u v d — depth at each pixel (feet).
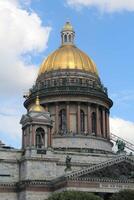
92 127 508.94
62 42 553.64
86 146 484.74
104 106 523.70
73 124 499.92
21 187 418.72
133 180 411.13
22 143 452.35
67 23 556.92
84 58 538.88
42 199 410.31
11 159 435.94
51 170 428.15
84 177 398.01
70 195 350.84
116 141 500.74
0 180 425.69
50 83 517.14
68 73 518.78
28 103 527.81
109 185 402.52
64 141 484.74
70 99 505.66
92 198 354.33
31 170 422.00
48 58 542.16
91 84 520.01
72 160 448.24
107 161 415.23
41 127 445.37
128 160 424.05
